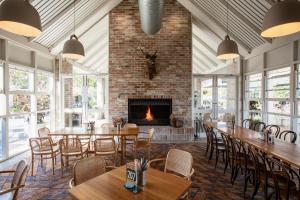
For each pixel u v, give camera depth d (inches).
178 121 275.4
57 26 237.6
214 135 196.5
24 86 235.3
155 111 285.1
